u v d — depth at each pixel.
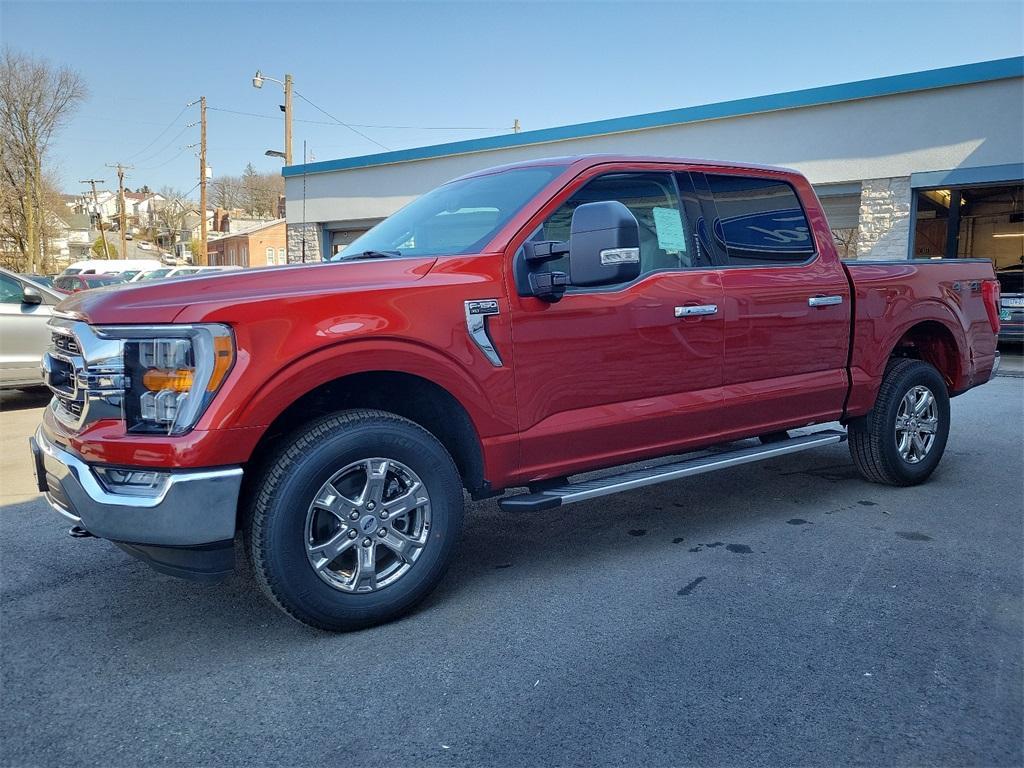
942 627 3.20
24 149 47.50
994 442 6.73
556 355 3.59
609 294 3.75
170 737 2.49
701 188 4.30
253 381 2.83
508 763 2.34
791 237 4.67
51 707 2.68
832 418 4.83
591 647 3.06
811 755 2.37
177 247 80.75
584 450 3.75
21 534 4.55
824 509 4.86
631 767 2.31
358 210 20.73
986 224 13.71
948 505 4.90
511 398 3.47
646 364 3.88
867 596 3.52
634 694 2.71
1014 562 3.92
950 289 5.46
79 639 3.19
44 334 8.92
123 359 2.83
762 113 14.63
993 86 12.42
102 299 2.95
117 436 2.81
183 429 2.79
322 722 2.57
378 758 2.37
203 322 2.80
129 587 3.74
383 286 3.15
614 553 4.13
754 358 4.33
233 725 2.56
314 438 2.99
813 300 4.56
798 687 2.75
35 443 3.25
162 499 2.76
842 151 13.91
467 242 3.64
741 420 4.34
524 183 3.86
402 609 3.27
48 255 54.06
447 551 3.34
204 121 39.09
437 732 2.50
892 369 5.16
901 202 13.45
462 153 18.77
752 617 3.31
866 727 2.51
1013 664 2.90
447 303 3.27
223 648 3.10
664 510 4.90
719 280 4.18
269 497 2.92
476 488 3.54
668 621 3.29
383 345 3.09
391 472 3.21
